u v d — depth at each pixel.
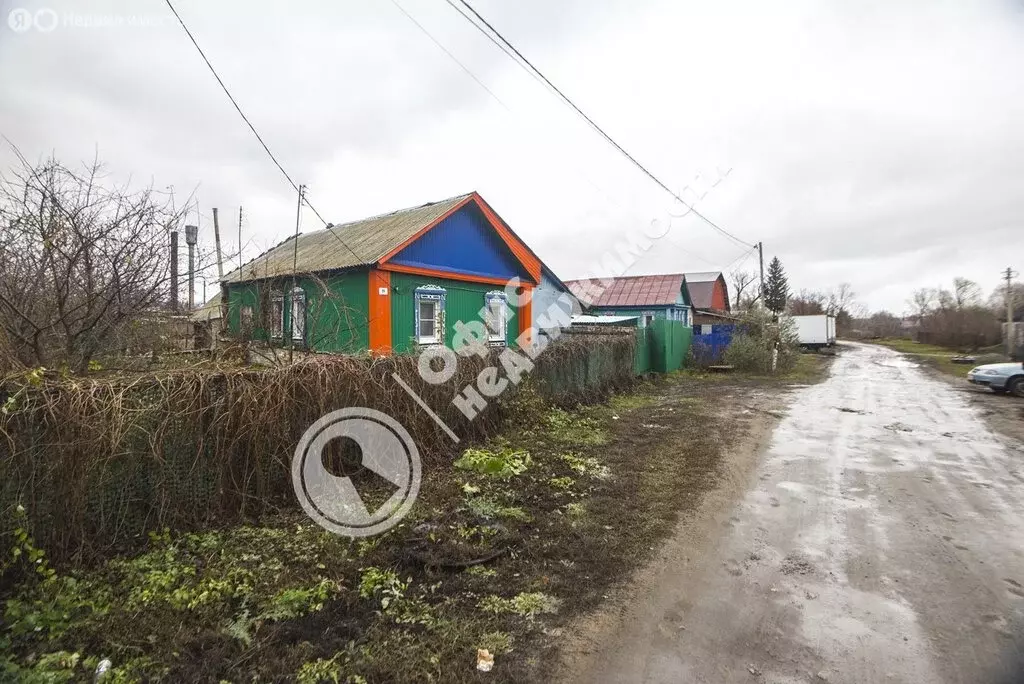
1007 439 7.64
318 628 2.89
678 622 3.02
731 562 3.78
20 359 4.19
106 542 3.44
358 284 11.57
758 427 8.60
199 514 3.91
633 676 2.57
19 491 3.09
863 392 12.99
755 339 18.64
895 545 4.05
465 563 3.62
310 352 6.54
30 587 3.05
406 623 2.96
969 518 4.61
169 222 5.39
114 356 5.55
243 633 2.74
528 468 5.98
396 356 5.70
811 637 2.87
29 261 4.75
